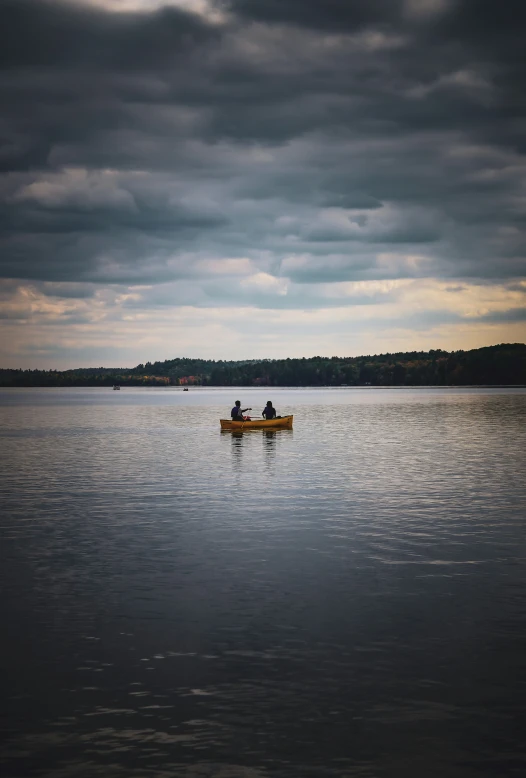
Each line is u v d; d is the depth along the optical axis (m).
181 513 22.53
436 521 21.05
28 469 34.59
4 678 10.16
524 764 8.03
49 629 12.07
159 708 9.27
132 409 119.25
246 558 16.81
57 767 7.99
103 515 22.28
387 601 13.53
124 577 15.23
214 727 8.80
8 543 18.41
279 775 7.84
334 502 24.38
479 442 48.31
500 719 8.97
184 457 40.09
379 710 9.20
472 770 7.92
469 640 11.50
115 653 11.02
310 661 10.70
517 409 101.12
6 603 13.47
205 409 118.06
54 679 10.12
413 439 51.31
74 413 103.69
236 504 24.16
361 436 54.72
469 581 14.82
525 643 11.37
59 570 15.80
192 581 14.91
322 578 15.09
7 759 8.13
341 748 8.34
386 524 20.66
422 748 8.34
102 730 8.73
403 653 10.98
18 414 100.38
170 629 12.05
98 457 40.44
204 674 10.26
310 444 47.94
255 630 12.00
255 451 43.31
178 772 7.90
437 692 9.68
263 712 9.15
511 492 26.33
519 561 16.42
